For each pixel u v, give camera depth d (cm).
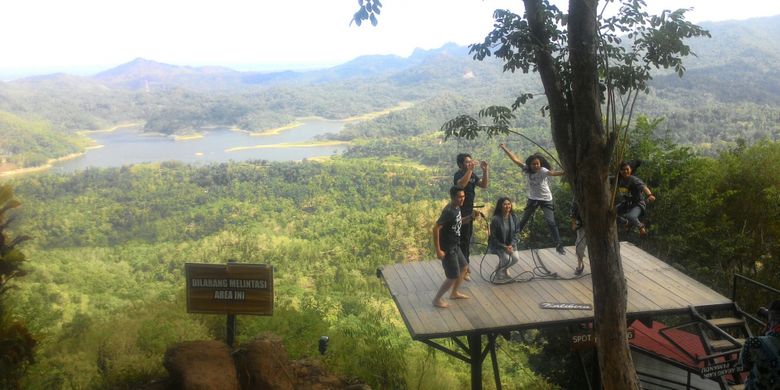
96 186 12888
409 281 730
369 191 13238
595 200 459
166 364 459
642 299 648
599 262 465
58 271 5466
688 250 1248
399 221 8875
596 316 473
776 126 9981
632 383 463
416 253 7631
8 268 478
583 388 986
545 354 1061
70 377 504
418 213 8994
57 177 12862
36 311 583
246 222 11319
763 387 342
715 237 1258
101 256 8325
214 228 10912
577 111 460
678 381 866
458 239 625
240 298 525
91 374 514
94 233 9369
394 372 646
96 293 5272
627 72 499
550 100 487
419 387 664
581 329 672
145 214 11038
